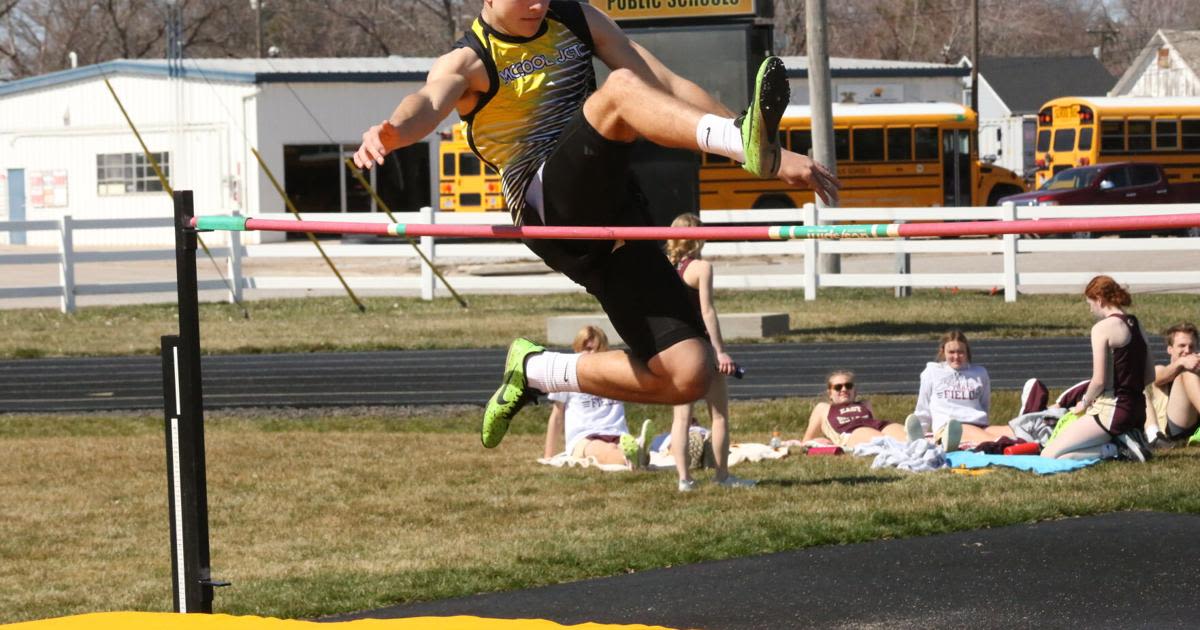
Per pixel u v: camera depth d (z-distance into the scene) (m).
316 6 119.12
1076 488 14.49
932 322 31.75
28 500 16.03
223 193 71.12
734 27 32.47
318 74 70.38
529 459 18.05
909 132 60.97
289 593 11.50
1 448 19.52
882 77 73.62
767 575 11.42
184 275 10.11
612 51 7.88
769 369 25.78
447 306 38.69
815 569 11.54
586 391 8.76
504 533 13.62
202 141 71.81
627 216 8.02
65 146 78.00
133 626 8.31
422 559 12.62
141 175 74.88
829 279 38.03
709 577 11.45
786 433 20.11
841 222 37.97
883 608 10.29
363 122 71.69
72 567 12.94
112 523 14.81
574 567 12.05
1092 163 66.25
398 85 72.19
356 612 11.03
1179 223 6.96
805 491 15.01
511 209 8.23
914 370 25.22
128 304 41.97
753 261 56.28
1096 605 10.12
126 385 25.97
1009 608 10.14
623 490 15.59
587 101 7.52
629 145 7.54
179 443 10.23
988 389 18.16
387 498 15.62
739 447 17.89
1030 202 59.19
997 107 121.19
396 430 21.31
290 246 40.50
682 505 14.57
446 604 11.12
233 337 31.94
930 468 16.39
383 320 35.03
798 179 6.75
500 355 28.61
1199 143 66.81
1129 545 11.83
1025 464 15.98
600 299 8.43
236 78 69.88
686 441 15.38
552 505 14.94
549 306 38.00
